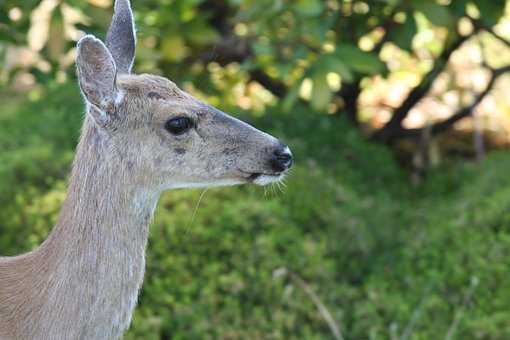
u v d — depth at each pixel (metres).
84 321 4.80
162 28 8.09
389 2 7.49
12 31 7.69
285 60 7.84
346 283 7.61
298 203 7.98
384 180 9.17
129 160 4.82
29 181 7.78
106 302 4.80
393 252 7.95
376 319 7.23
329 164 8.88
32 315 4.88
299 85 7.67
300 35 7.74
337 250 7.78
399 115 9.59
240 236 7.48
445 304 7.35
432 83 9.46
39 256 4.95
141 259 4.90
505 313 7.16
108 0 8.59
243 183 5.03
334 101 9.75
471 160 9.78
